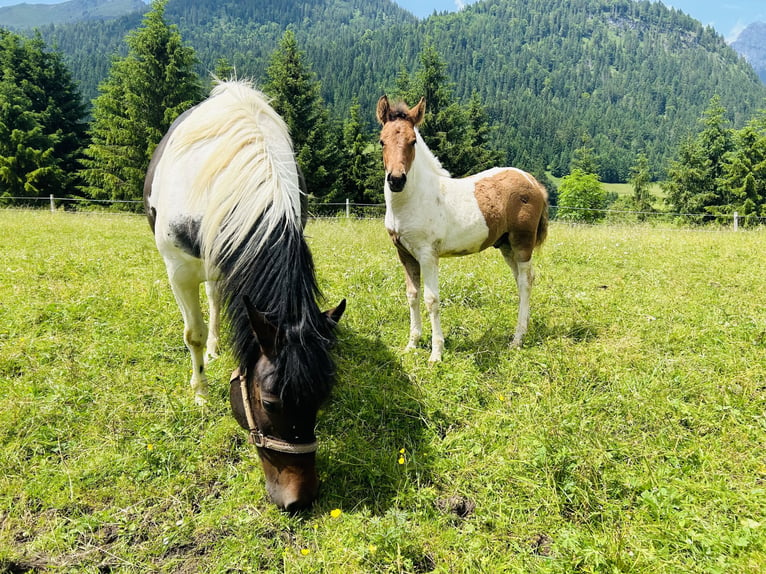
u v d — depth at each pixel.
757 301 5.36
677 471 2.80
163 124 25.70
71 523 2.53
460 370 3.97
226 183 2.72
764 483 2.70
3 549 2.37
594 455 2.87
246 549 2.36
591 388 3.70
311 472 2.44
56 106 29.36
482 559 2.28
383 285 6.12
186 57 25.89
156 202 3.44
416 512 2.57
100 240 9.10
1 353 4.08
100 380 3.77
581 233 11.03
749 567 2.12
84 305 5.12
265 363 2.31
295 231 2.60
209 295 4.29
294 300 2.34
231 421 3.30
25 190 26.42
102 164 26.34
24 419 3.26
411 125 3.87
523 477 2.78
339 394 3.61
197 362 3.54
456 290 5.80
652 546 2.30
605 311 5.16
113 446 3.07
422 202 4.01
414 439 3.20
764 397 3.41
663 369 3.85
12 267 6.45
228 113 3.11
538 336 4.63
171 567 2.30
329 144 27.67
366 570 2.24
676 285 6.06
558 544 2.33
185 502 2.68
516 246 4.66
